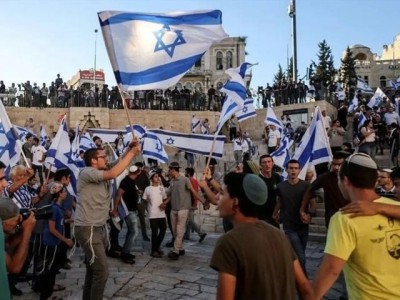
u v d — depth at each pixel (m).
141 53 5.25
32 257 7.92
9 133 7.60
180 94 32.78
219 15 5.61
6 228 3.25
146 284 7.34
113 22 5.29
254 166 6.80
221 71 55.53
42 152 16.23
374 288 2.57
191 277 7.77
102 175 5.18
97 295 5.29
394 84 32.00
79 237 5.32
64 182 6.75
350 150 12.35
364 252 2.60
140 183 11.54
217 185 5.82
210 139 11.94
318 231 11.46
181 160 23.41
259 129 31.31
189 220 11.23
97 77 57.84
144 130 13.30
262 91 31.75
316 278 2.62
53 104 30.95
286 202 6.57
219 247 2.50
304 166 9.09
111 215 9.03
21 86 30.62
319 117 9.16
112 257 9.38
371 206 2.64
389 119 19.12
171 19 5.44
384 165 16.27
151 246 10.06
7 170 7.43
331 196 5.96
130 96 32.09
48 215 5.95
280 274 2.53
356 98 26.78
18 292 6.73
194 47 5.43
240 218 2.67
